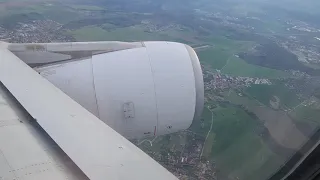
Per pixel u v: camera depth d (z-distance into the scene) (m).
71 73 6.33
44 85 4.79
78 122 3.53
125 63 6.41
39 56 6.86
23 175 2.47
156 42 7.00
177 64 6.47
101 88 6.16
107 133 3.29
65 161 2.73
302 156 2.92
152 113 6.21
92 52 6.87
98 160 2.73
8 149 2.87
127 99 6.12
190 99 6.37
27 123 3.55
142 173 2.54
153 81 6.26
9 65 5.58
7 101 4.17
